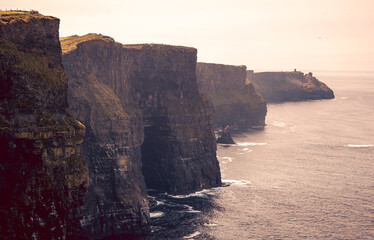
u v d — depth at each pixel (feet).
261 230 434.71
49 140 243.19
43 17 265.13
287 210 490.90
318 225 451.12
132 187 454.40
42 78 246.88
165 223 449.89
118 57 532.32
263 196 537.65
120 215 438.40
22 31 251.39
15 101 234.79
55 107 254.27
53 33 267.39
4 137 228.02
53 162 242.58
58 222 239.50
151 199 526.57
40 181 234.79
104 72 501.15
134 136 535.19
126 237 425.69
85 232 416.67
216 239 412.36
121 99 542.98
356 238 423.23
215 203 512.22
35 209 231.09
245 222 453.17
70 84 453.17
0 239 221.66
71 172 249.96
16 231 224.12
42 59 256.93
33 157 235.61
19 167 232.32
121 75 542.98
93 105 455.63
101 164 446.19
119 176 448.24
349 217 474.90
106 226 431.84
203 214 474.49
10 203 226.58
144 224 443.73
